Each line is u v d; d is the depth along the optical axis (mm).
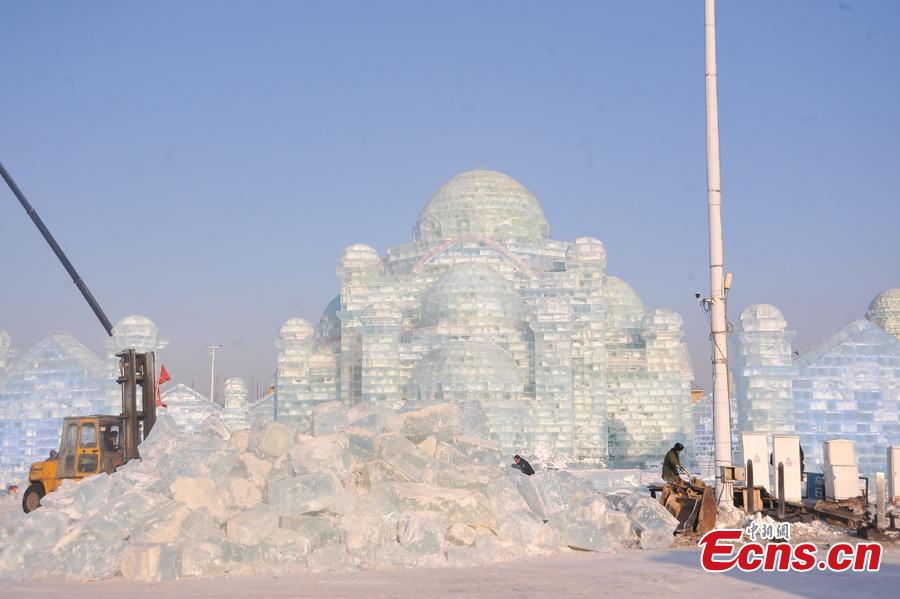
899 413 56875
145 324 64250
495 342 68500
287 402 72062
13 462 63562
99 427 37969
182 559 21016
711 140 30531
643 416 73125
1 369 69688
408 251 78938
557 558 23312
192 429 87688
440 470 25891
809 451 56094
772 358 56719
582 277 71125
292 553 21641
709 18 31031
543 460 61938
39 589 19422
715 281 29984
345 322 71438
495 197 81000
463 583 19406
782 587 18812
